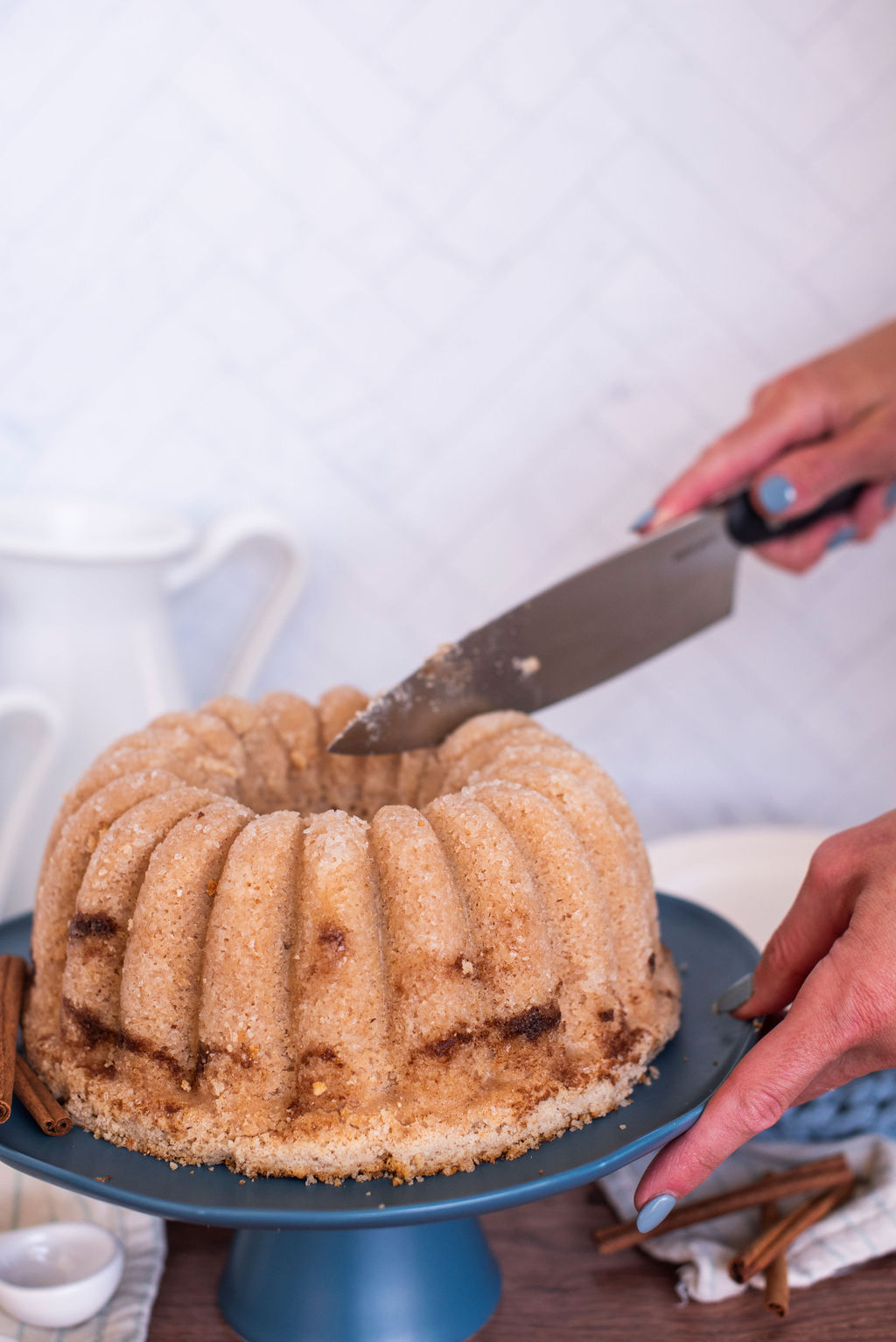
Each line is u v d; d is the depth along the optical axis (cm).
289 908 71
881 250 110
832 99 108
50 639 97
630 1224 80
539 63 106
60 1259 76
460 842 72
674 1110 71
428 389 111
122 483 110
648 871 78
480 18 105
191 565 102
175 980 71
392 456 111
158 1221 79
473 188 108
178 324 108
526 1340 75
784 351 112
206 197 106
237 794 81
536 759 78
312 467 111
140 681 99
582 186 108
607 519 113
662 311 111
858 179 109
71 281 106
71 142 104
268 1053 70
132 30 103
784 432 97
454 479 112
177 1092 71
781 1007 76
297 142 106
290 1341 74
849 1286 77
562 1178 68
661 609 91
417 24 105
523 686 86
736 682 120
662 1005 76
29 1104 72
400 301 109
